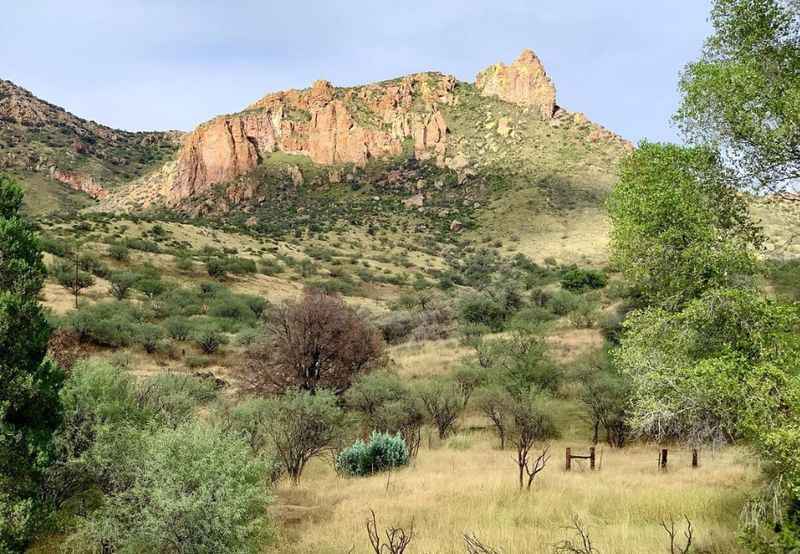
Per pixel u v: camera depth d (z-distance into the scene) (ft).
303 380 88.99
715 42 33.63
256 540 29.40
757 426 25.36
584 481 49.65
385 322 183.21
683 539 30.27
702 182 33.60
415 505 41.73
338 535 34.94
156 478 27.73
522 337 109.81
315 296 94.43
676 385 30.04
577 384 93.97
